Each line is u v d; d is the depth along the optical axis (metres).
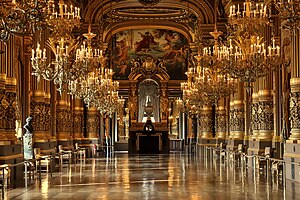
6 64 21.86
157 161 37.56
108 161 37.75
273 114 28.67
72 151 33.00
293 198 16.47
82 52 21.50
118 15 49.69
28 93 29.14
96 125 44.09
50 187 19.92
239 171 27.47
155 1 43.78
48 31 29.69
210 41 41.41
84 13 40.88
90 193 18.02
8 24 12.94
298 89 22.45
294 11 13.16
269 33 27.58
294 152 22.28
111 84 34.41
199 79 28.45
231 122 37.50
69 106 37.84
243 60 19.81
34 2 13.30
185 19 49.91
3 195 16.98
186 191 18.45
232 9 19.75
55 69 20.69
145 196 17.11
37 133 29.52
